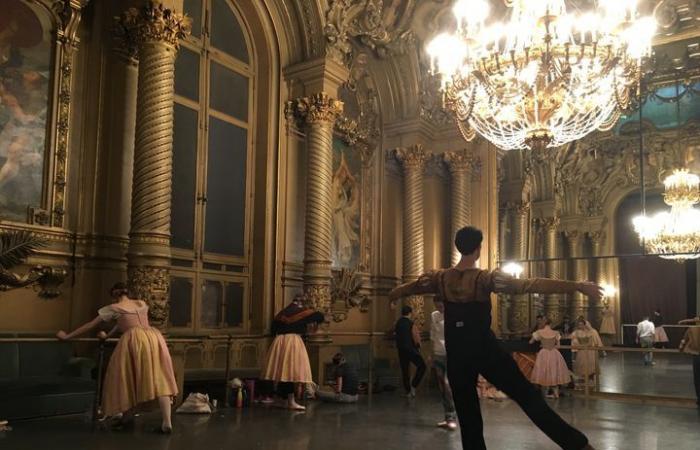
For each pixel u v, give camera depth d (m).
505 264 15.82
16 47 8.21
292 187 11.75
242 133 11.27
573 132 10.09
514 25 9.09
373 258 14.14
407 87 14.57
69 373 7.93
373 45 13.42
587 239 15.50
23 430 6.30
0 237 7.38
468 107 9.57
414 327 11.63
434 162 15.30
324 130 11.57
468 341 3.85
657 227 14.60
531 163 16.16
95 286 8.60
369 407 9.30
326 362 10.95
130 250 8.25
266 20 11.62
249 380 9.08
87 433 6.26
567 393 12.17
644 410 9.82
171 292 9.74
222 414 8.05
